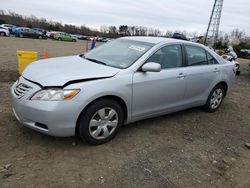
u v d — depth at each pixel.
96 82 3.63
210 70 5.46
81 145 3.82
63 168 3.27
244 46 61.75
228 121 5.58
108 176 3.20
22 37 41.75
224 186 3.28
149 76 4.22
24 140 3.81
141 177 3.24
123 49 4.63
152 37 5.10
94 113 3.68
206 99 5.64
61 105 3.35
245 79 12.40
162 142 4.22
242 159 4.00
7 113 4.68
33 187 2.89
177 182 3.23
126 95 3.94
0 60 11.83
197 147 4.20
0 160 3.30
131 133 4.42
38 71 3.82
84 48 27.73
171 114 5.57
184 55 4.97
